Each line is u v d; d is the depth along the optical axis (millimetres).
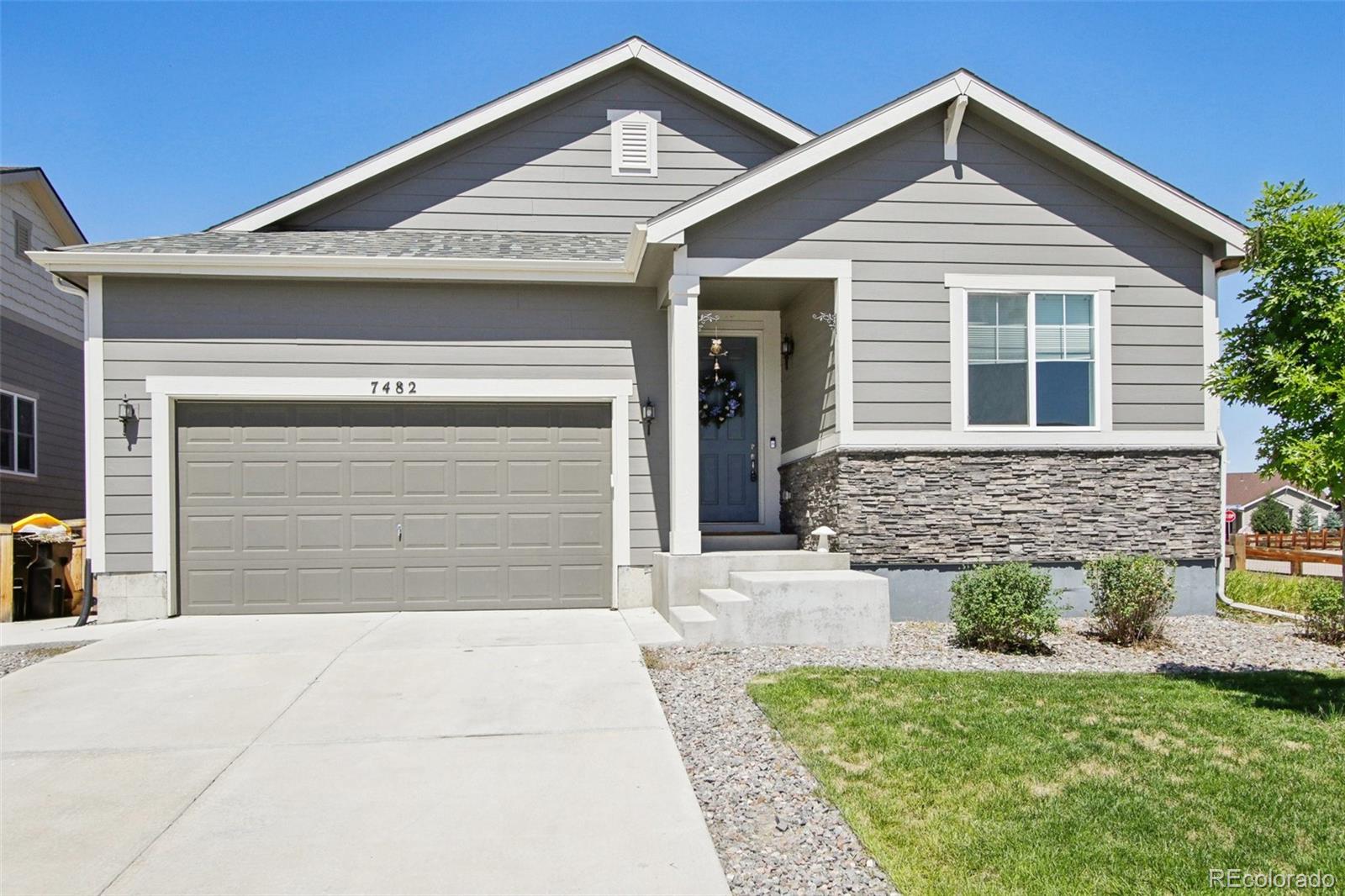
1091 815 3893
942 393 8805
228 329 9125
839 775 4406
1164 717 5332
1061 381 8953
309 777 4539
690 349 8672
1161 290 9086
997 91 8680
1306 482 5199
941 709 5473
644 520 9617
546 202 11398
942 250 8883
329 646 7461
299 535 9242
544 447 9609
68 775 4582
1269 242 5609
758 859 3629
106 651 7293
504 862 3613
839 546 8695
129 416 8961
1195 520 9008
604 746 4941
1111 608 7684
